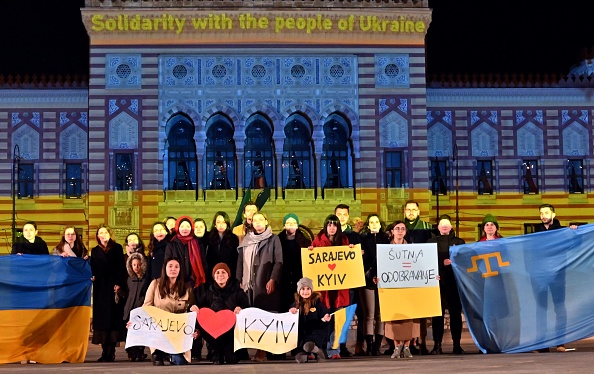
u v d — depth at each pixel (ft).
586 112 140.77
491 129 139.33
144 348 64.75
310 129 129.18
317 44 127.95
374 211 127.65
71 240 59.52
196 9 125.80
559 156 139.85
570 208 139.44
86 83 135.03
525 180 139.44
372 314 57.31
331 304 55.06
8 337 55.67
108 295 58.39
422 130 128.67
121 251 59.41
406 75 129.08
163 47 126.31
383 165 128.06
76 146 134.41
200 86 126.62
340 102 128.06
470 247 55.98
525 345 55.16
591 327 55.21
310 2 127.54
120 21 125.49
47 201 133.59
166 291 51.47
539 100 140.26
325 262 54.39
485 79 141.49
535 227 138.82
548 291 55.52
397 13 128.36
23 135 134.00
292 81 127.65
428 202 128.16
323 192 128.47
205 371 44.01
